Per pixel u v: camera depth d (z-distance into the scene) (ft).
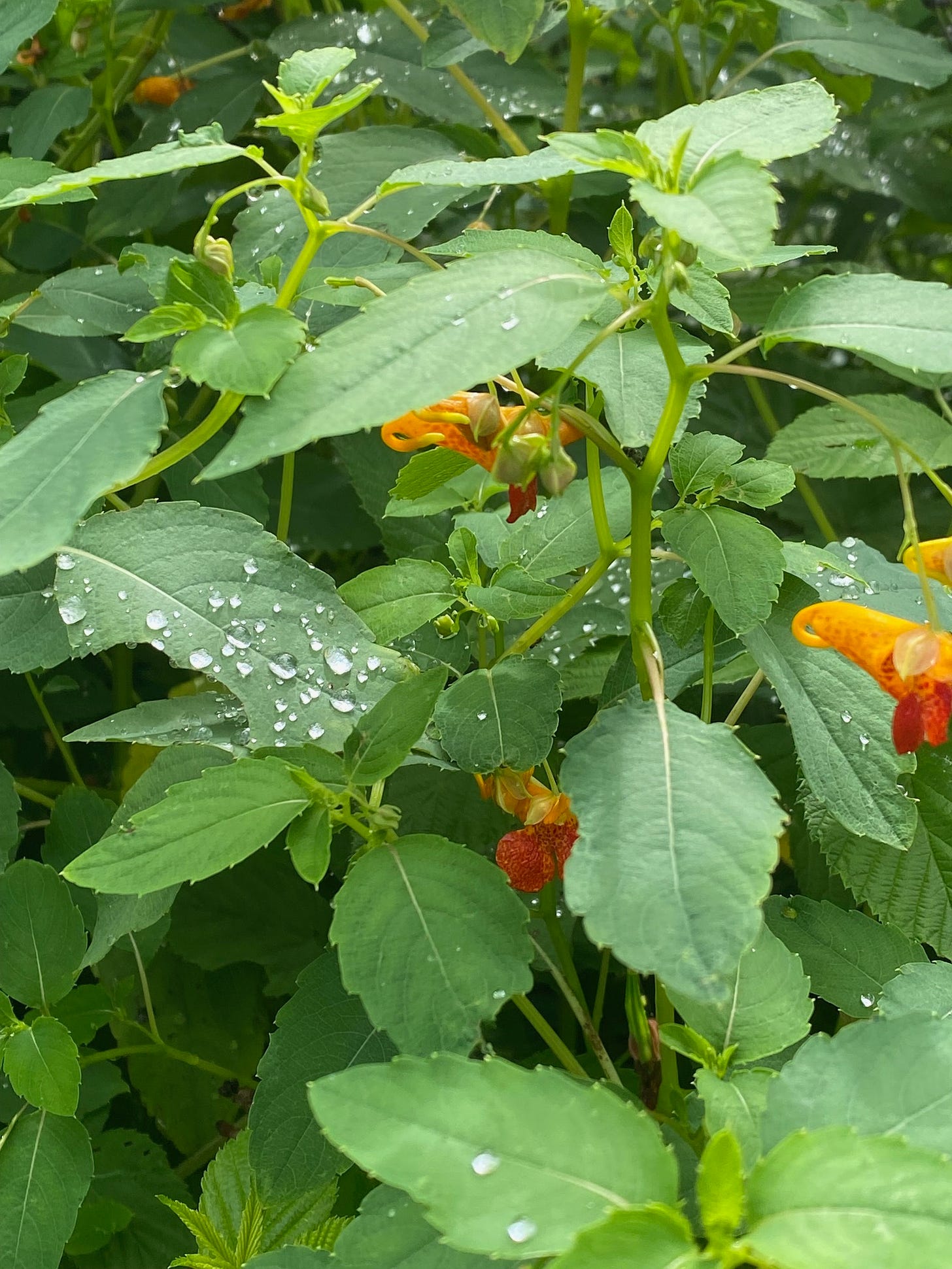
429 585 1.11
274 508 1.74
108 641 1.03
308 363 0.81
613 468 1.20
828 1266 0.69
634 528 0.96
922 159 2.06
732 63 2.15
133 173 0.89
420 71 1.73
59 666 1.71
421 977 0.87
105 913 1.13
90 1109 1.27
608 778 0.86
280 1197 0.99
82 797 1.29
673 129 0.91
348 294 1.07
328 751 0.98
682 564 1.40
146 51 1.92
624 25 2.15
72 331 1.35
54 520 0.76
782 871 1.52
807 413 1.55
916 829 1.15
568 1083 0.77
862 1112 0.78
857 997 1.07
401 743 0.94
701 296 1.07
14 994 1.16
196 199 1.95
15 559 0.75
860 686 1.04
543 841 1.07
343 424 0.77
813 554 1.09
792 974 0.95
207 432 0.98
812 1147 0.73
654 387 1.01
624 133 0.88
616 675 1.17
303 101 0.93
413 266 1.17
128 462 0.79
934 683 0.91
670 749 0.87
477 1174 0.73
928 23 2.24
